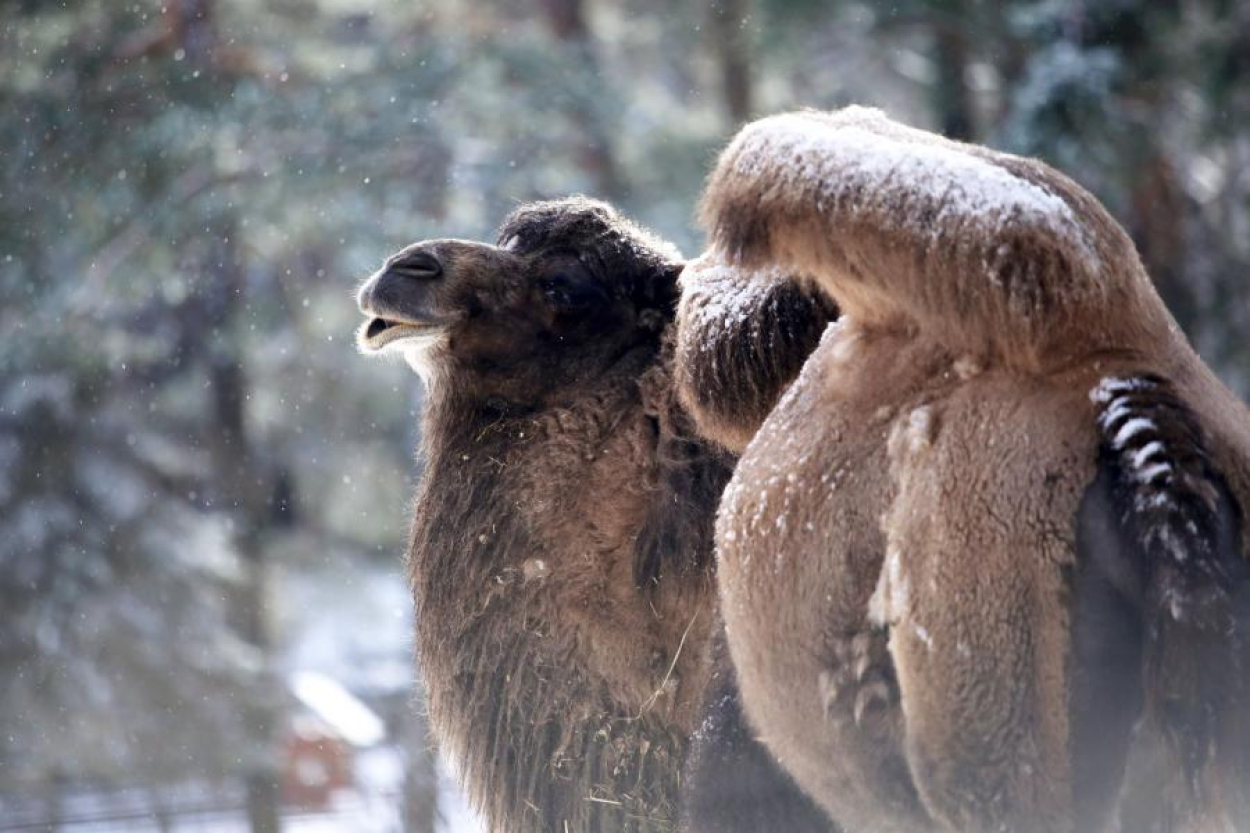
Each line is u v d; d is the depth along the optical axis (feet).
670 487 42.91
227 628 168.55
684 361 38.96
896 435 29.94
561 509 44.09
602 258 45.78
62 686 154.30
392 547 239.30
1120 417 27.84
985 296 29.27
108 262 180.04
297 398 208.85
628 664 43.32
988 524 28.30
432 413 47.19
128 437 179.11
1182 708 26.55
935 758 28.91
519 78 191.01
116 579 165.37
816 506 30.86
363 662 204.44
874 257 30.40
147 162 178.40
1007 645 28.14
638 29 218.38
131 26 185.98
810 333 36.73
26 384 174.91
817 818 34.63
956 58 163.02
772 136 32.04
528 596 44.09
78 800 136.36
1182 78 150.30
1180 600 26.45
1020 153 144.36
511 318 45.47
